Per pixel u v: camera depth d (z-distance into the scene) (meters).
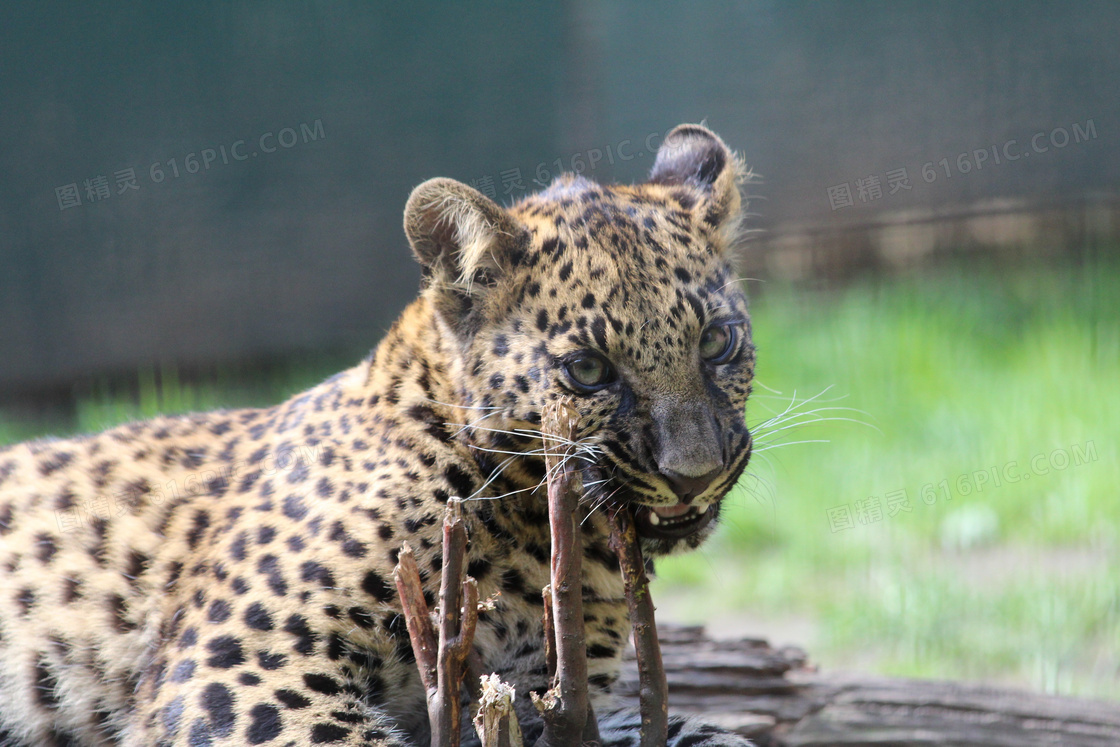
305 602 5.79
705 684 8.00
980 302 18.12
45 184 16.75
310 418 6.57
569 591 4.89
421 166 18.00
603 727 6.34
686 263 5.88
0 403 17.08
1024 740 7.48
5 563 6.55
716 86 18.67
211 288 17.41
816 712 7.82
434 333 6.26
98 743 6.38
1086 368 15.57
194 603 6.11
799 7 18.42
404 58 17.72
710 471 5.48
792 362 16.62
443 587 4.86
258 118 17.31
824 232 19.11
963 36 18.48
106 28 16.58
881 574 12.22
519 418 5.78
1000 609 10.91
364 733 5.58
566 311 5.72
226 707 5.61
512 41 18.11
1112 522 12.59
